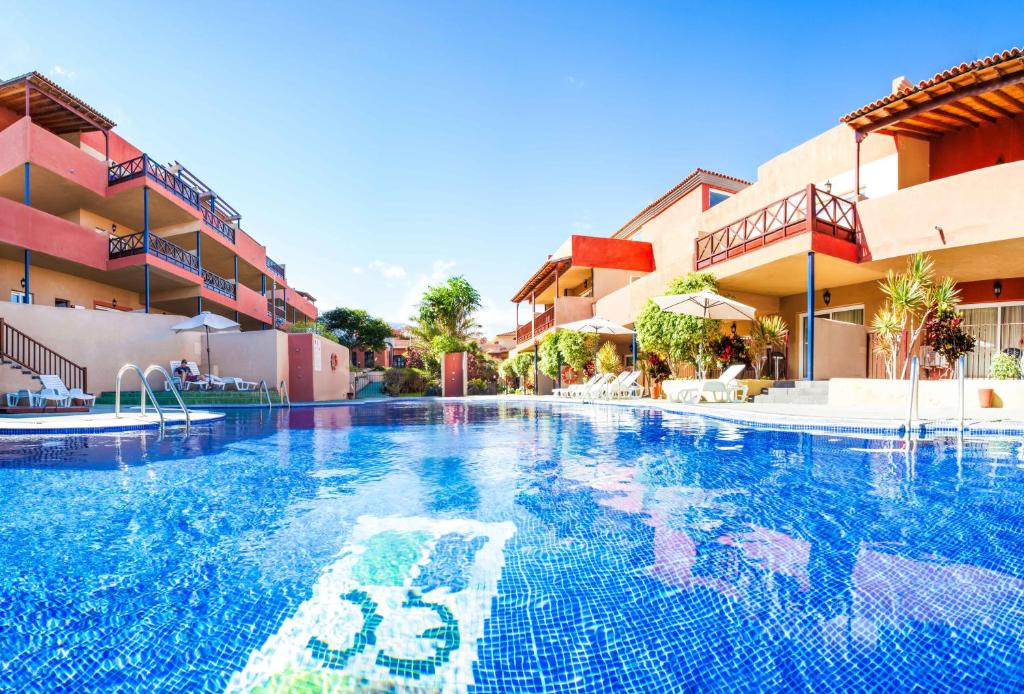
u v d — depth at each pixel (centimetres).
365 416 1128
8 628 178
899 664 154
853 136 1272
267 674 153
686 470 446
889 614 182
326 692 145
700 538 263
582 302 2152
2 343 1106
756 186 1545
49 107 1586
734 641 167
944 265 1085
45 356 1284
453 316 3491
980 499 333
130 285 1906
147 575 221
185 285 1909
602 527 284
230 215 2373
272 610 190
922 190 1012
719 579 213
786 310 1533
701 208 1898
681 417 973
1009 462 461
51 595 202
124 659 160
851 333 1221
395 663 158
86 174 1608
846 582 208
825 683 147
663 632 174
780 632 172
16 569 228
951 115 1094
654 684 148
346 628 178
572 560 236
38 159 1437
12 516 310
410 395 2905
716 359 1341
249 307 2317
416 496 361
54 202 1728
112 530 283
